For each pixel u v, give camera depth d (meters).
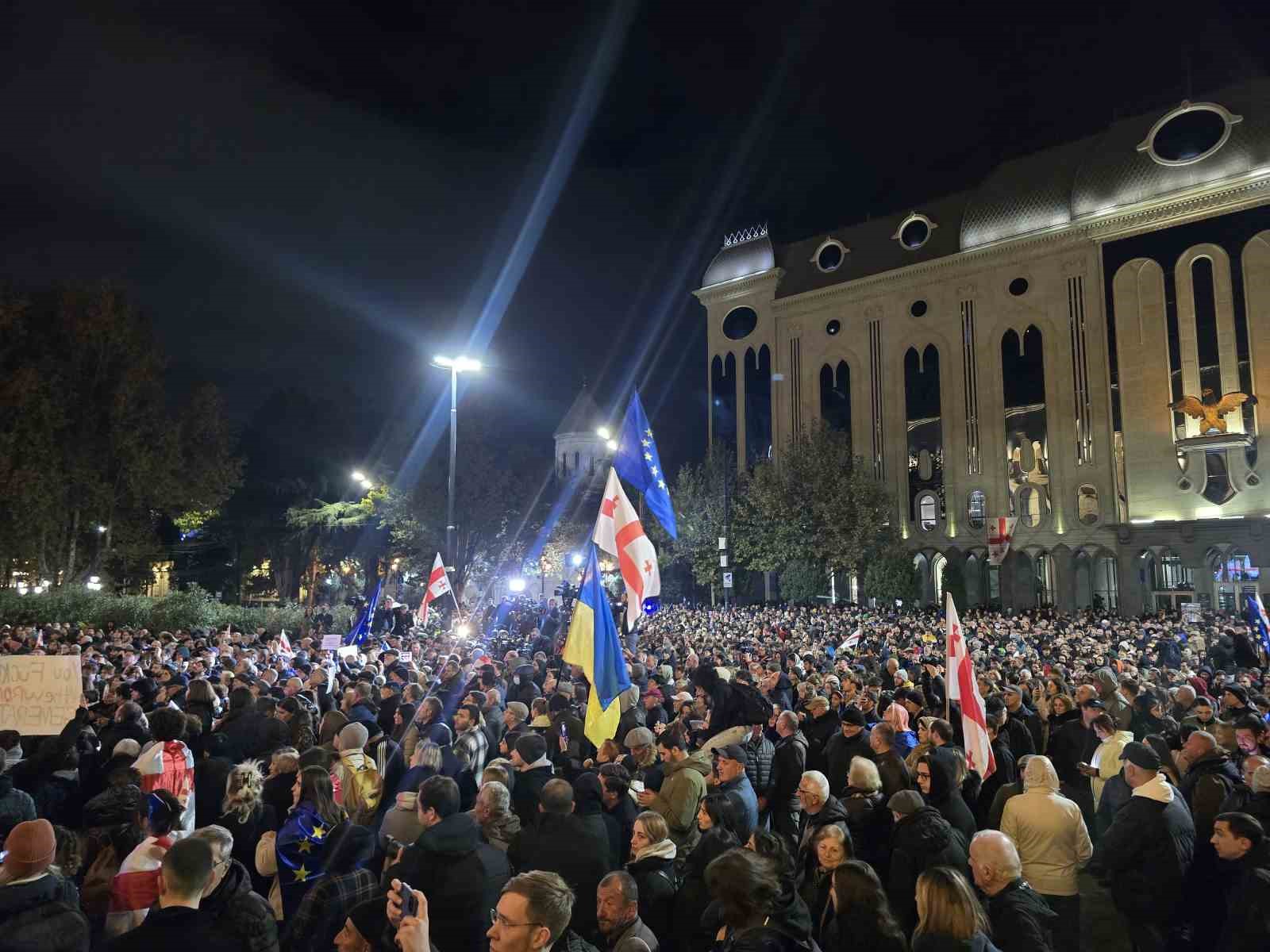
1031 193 47.59
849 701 10.44
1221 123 41.22
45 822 3.99
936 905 3.72
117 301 35.12
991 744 7.89
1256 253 39.59
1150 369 42.19
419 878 4.45
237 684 10.25
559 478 54.22
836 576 49.59
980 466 48.19
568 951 4.29
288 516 51.22
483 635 27.05
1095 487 43.72
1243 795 6.07
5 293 30.66
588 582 7.61
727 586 38.69
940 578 46.59
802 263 58.50
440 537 43.03
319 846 5.16
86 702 10.81
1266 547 38.03
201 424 38.59
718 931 4.20
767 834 4.59
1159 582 41.34
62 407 32.41
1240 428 39.00
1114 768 8.09
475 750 7.30
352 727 6.72
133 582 43.84
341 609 29.66
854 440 53.44
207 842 3.76
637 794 6.58
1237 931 4.55
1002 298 48.41
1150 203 42.31
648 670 13.98
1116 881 5.85
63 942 3.80
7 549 32.44
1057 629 28.02
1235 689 9.67
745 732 7.44
